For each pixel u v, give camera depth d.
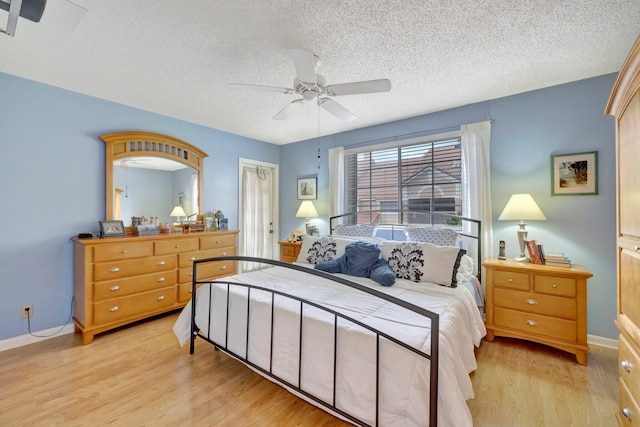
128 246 2.64
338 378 1.38
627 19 1.65
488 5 1.54
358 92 1.99
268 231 4.70
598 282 2.37
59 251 2.58
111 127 2.90
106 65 2.18
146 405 1.61
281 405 1.61
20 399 1.66
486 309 2.46
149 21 1.66
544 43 1.90
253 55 2.03
